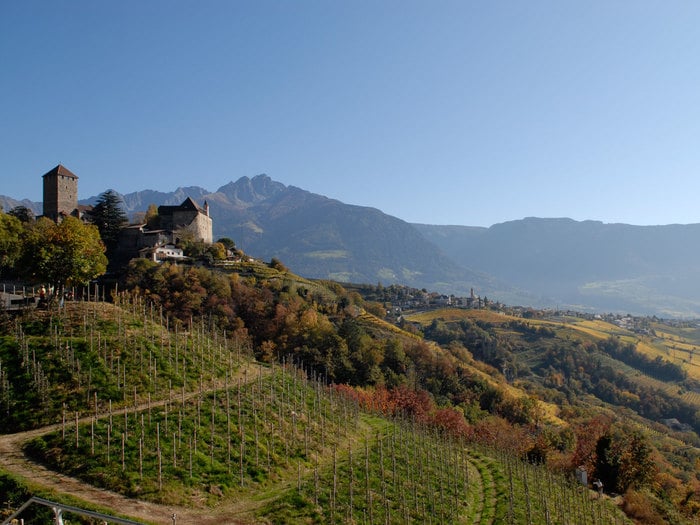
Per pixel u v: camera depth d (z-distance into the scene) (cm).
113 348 6531
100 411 5466
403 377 16325
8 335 6500
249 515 4394
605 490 8512
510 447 10556
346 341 17250
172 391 6184
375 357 16975
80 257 7650
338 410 7675
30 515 3675
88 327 6906
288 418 6400
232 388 6606
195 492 4550
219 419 5706
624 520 7056
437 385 17638
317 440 6278
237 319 16388
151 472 4594
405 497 5591
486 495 6675
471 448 9200
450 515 5522
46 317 7069
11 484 3912
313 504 4775
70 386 5731
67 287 8850
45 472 4406
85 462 4559
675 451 18212
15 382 5681
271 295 19175
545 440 11706
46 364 5988
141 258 19150
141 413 5453
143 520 3900
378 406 11456
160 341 7125
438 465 6950
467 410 15438
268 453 5375
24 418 5247
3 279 12962
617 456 8750
